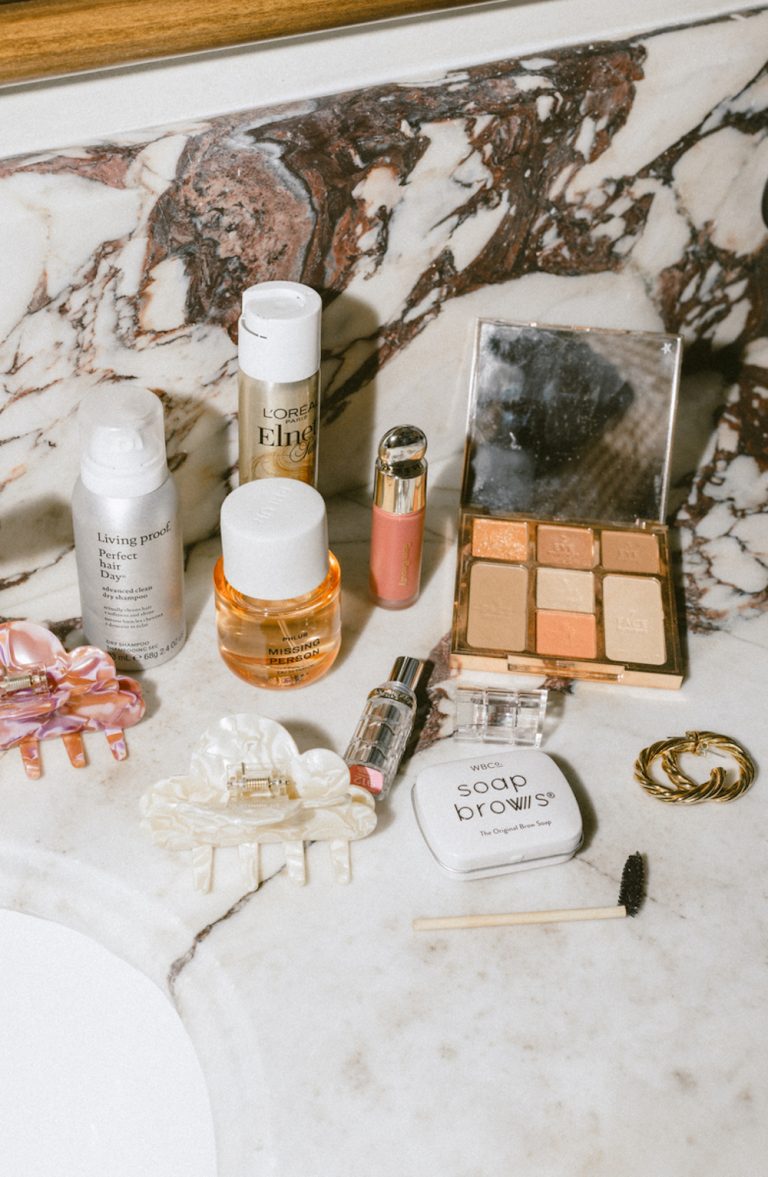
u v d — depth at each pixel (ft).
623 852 2.11
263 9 2.15
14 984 2.12
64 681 2.13
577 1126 1.75
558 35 2.36
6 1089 2.12
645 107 2.42
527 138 2.33
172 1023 1.97
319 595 2.21
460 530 2.61
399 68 2.25
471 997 1.89
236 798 2.01
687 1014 1.90
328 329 2.44
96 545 2.10
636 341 2.54
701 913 2.03
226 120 2.08
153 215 2.06
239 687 2.34
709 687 2.41
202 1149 1.89
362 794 2.05
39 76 2.09
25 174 1.94
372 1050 1.82
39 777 2.15
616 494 2.66
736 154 2.60
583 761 2.25
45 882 2.05
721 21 2.42
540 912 1.99
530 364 2.55
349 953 1.94
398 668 2.25
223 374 2.36
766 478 2.86
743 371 3.02
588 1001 1.90
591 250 2.63
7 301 2.02
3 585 2.44
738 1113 1.78
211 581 2.56
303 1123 1.73
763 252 2.83
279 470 2.33
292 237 2.23
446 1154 1.71
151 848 2.06
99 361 2.20
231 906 1.99
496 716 2.25
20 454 2.24
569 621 2.45
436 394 2.72
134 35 2.09
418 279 2.46
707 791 2.17
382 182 2.25
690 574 2.63
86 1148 2.05
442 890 2.03
